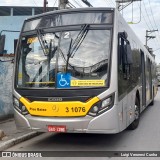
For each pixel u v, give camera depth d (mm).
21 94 7434
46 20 7695
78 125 6867
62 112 6961
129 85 8555
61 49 7305
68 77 7078
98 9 7387
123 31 8055
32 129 7273
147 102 13859
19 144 8172
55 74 7172
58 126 6988
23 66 7602
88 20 7359
